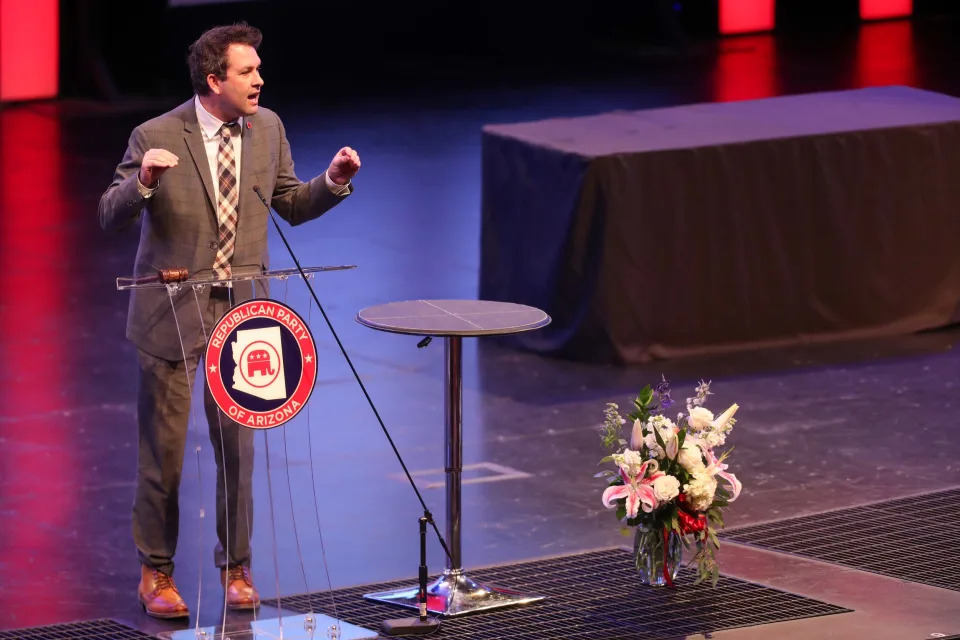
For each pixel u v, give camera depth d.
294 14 34.50
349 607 9.16
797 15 40.09
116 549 10.38
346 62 35.31
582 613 8.91
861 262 15.91
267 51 34.25
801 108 16.84
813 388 14.18
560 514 10.97
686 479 8.75
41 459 12.26
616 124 16.09
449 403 9.04
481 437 12.80
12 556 10.20
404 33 36.12
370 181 23.66
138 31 30.67
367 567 10.04
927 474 11.72
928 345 15.70
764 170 15.35
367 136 27.19
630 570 9.70
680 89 31.30
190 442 12.48
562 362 15.11
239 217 8.80
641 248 14.94
